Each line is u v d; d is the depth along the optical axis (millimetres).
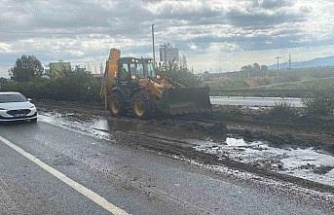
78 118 20406
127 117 19938
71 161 9875
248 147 11234
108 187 7504
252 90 38312
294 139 12102
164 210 6156
